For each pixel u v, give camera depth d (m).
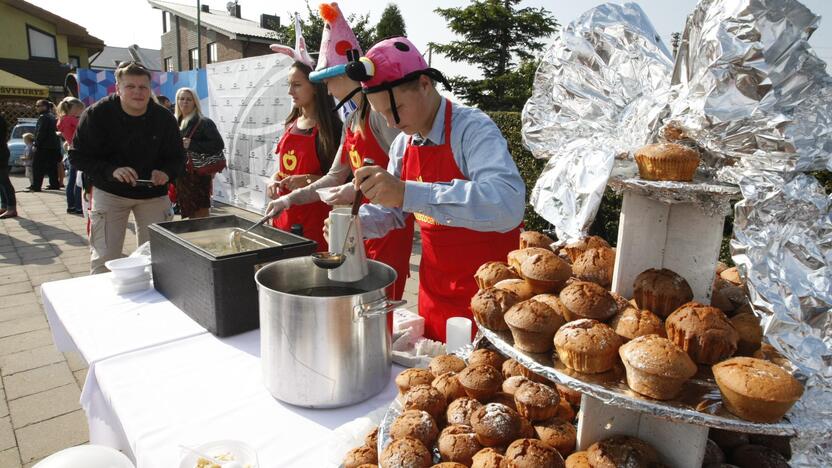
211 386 1.52
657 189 0.87
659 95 0.99
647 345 0.82
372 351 1.42
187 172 5.23
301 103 2.95
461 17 15.39
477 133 1.59
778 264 0.78
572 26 1.08
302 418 1.36
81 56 27.80
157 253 2.26
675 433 0.95
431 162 1.73
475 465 0.94
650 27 1.06
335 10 2.24
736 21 0.77
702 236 0.94
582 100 1.08
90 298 2.27
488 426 1.00
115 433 1.70
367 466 1.06
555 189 0.94
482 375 1.15
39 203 9.16
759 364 0.80
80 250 6.08
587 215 0.86
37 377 3.18
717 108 0.80
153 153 3.46
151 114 3.39
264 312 1.40
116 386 1.51
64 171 10.98
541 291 1.12
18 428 2.69
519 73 14.58
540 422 1.07
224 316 1.81
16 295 4.60
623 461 0.92
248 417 1.36
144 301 2.23
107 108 3.23
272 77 7.18
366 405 1.43
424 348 1.72
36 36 24.67
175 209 7.82
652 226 0.99
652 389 0.80
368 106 2.35
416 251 6.23
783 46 0.75
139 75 3.20
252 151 7.95
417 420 1.06
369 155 2.43
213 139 5.29
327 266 1.61
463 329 1.63
